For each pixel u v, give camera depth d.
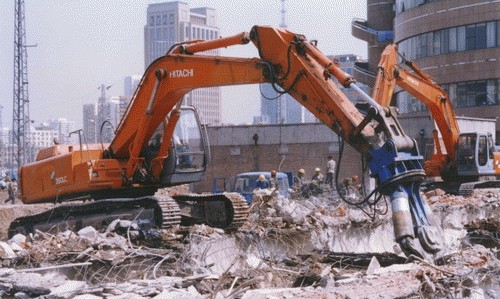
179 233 16.83
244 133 50.56
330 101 14.62
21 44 76.44
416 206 13.60
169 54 17.50
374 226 19.61
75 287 9.77
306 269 13.50
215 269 15.21
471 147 31.91
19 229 19.39
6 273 10.73
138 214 16.95
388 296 10.25
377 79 25.70
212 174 51.00
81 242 14.52
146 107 17.92
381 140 13.93
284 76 15.35
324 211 20.75
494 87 64.44
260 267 13.53
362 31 83.25
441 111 30.45
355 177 32.28
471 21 65.19
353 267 15.62
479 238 20.12
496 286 12.89
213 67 16.62
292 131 49.41
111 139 19.16
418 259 12.99
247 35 16.00
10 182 43.06
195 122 18.84
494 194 29.02
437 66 67.62
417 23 69.38
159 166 18.44
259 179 27.89
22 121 76.75
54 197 19.34
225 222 18.11
